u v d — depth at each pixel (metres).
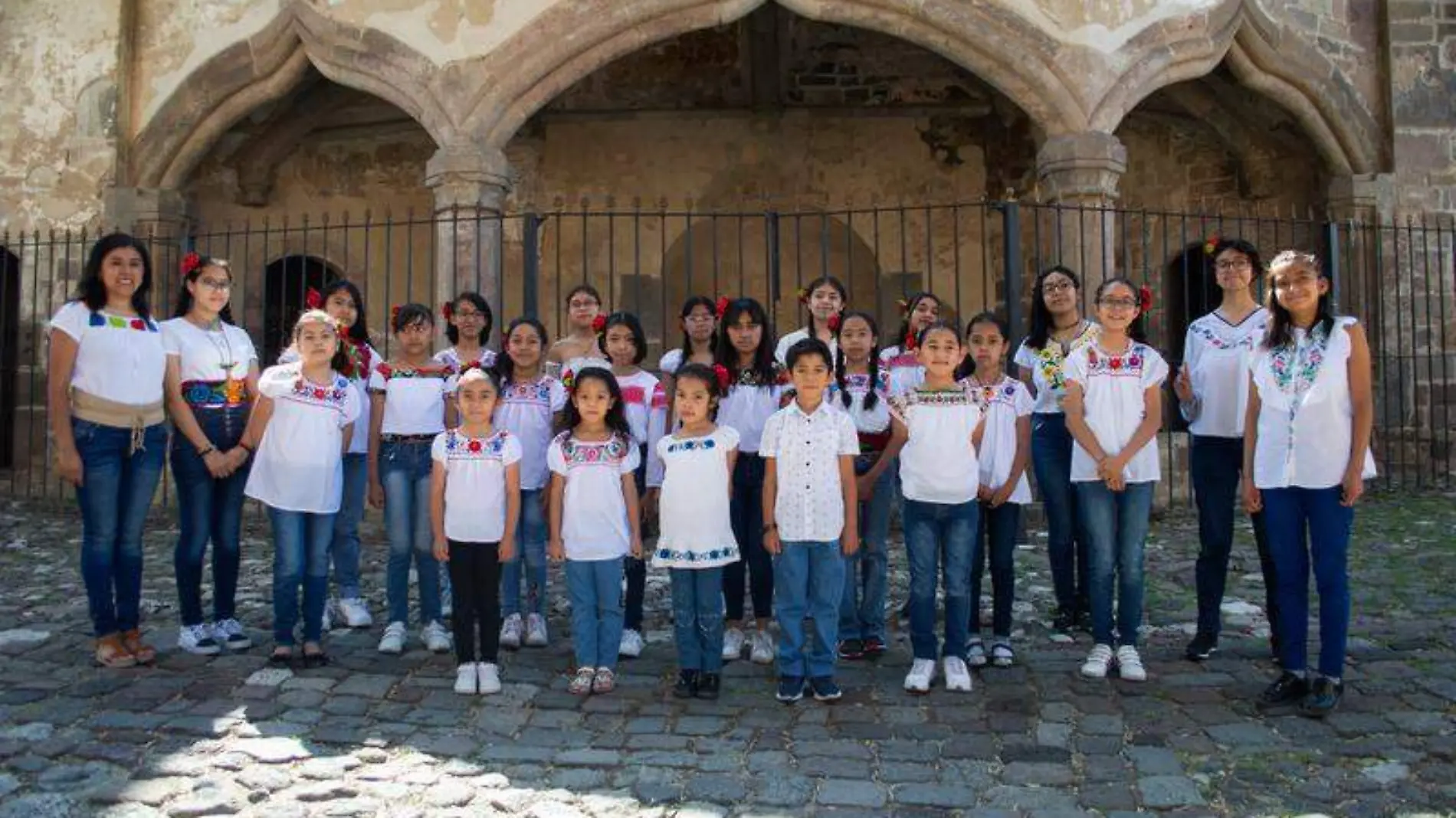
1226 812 3.32
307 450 4.80
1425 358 10.30
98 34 10.16
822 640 4.34
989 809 3.36
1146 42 8.94
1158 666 4.79
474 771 3.66
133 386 4.73
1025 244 12.06
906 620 5.67
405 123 11.80
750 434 5.01
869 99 12.03
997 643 4.84
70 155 10.17
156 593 6.34
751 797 3.45
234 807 3.36
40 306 10.16
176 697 4.39
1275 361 4.34
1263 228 11.31
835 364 5.09
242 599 6.20
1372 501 9.11
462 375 4.77
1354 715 4.11
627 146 12.09
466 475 4.58
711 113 12.05
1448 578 6.27
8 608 5.93
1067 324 5.34
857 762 3.74
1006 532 4.87
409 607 6.09
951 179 12.11
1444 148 10.43
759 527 4.99
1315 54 9.99
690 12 8.71
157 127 10.00
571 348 5.82
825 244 7.96
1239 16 9.28
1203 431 4.89
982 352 4.85
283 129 11.28
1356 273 10.38
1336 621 4.15
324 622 5.64
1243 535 7.76
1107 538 4.66
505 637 5.16
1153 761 3.71
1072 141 8.72
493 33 8.82
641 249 12.05
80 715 4.17
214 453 4.91
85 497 4.70
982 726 4.08
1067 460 5.32
